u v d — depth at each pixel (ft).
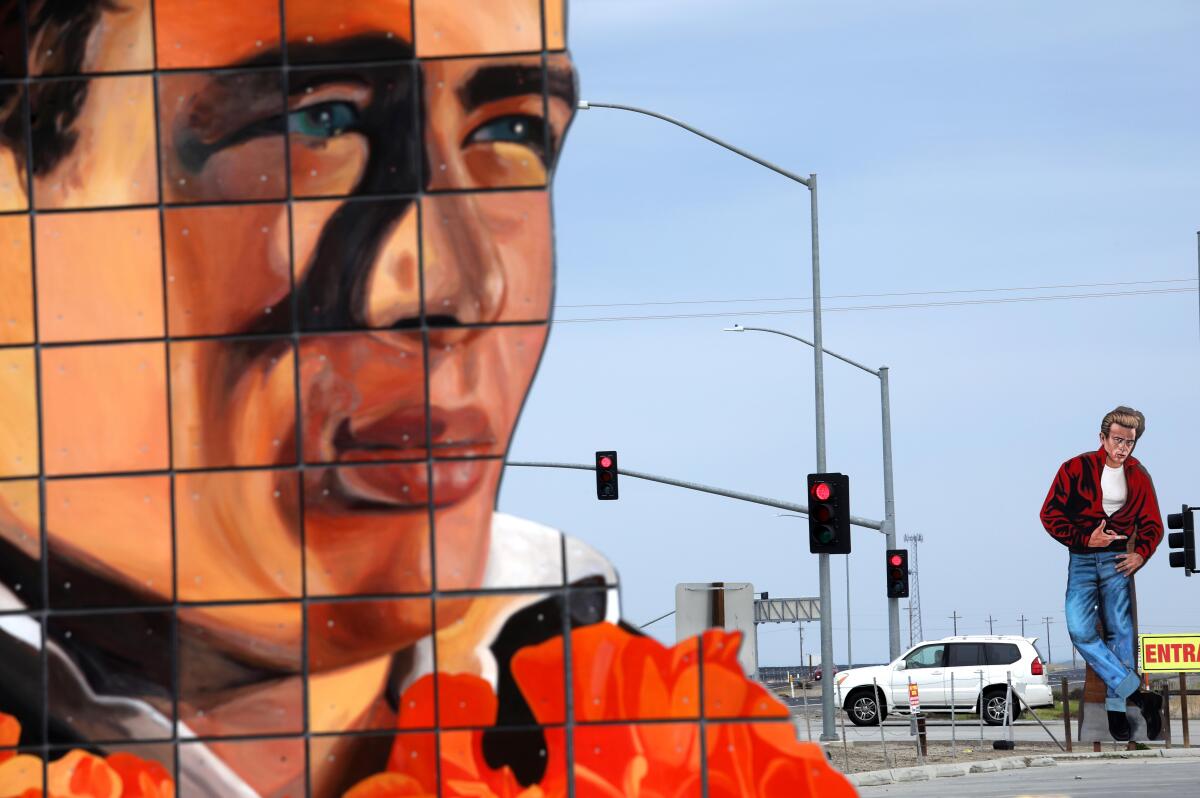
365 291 46.03
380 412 45.80
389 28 46.68
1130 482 140.87
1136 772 112.98
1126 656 139.23
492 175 46.32
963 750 135.74
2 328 46.03
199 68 46.62
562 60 46.60
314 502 45.62
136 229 46.24
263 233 46.16
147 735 45.11
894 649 173.58
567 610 45.55
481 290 46.09
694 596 87.15
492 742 45.21
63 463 45.70
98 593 45.42
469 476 45.70
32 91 46.60
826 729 137.80
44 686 45.19
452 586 45.50
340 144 46.44
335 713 45.19
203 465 45.70
